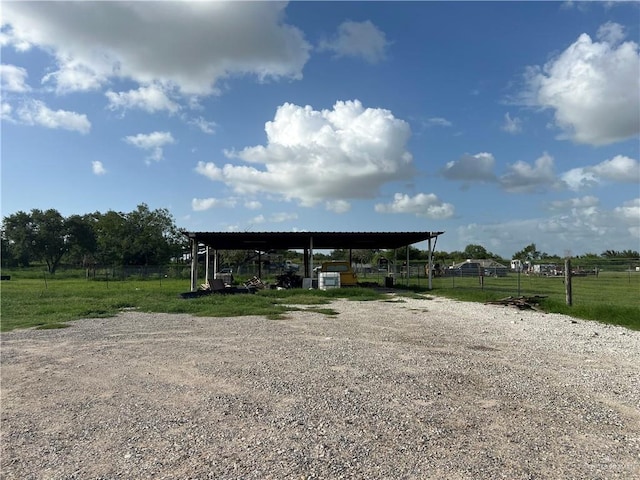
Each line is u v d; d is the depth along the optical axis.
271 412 4.57
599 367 6.42
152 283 37.06
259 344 8.45
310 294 20.64
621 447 3.63
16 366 7.03
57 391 5.57
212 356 7.44
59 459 3.56
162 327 10.97
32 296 20.77
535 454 3.51
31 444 3.88
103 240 66.31
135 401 5.07
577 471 3.22
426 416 4.39
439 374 6.02
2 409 4.90
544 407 4.64
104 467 3.39
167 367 6.72
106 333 10.16
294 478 3.15
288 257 70.81
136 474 3.26
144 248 65.06
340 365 6.61
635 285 29.34
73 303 17.27
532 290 24.42
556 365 6.55
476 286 28.38
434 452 3.55
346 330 10.12
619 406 4.68
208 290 20.38
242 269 50.03
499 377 5.85
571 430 4.01
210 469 3.31
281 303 16.94
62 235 82.56
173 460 3.48
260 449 3.66
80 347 8.51
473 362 6.75
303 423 4.24
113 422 4.40
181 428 4.18
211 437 3.94
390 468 3.28
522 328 10.29
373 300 18.25
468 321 11.59
